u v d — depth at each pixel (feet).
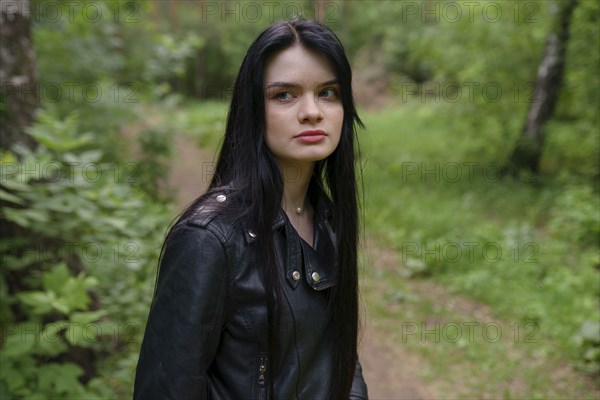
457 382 12.61
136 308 11.83
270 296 3.76
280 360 3.93
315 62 3.86
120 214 9.68
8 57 9.64
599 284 15.92
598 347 12.64
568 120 28.99
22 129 9.81
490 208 24.73
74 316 8.39
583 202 20.45
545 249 19.12
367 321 15.62
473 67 29.19
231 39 68.08
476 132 31.22
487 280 17.30
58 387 8.57
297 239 4.05
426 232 21.77
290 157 3.89
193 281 3.54
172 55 21.08
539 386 11.96
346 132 4.33
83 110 19.38
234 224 3.68
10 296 9.71
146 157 22.30
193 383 3.55
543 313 14.93
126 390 10.78
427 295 17.31
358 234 4.65
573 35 25.23
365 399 4.86
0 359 8.56
